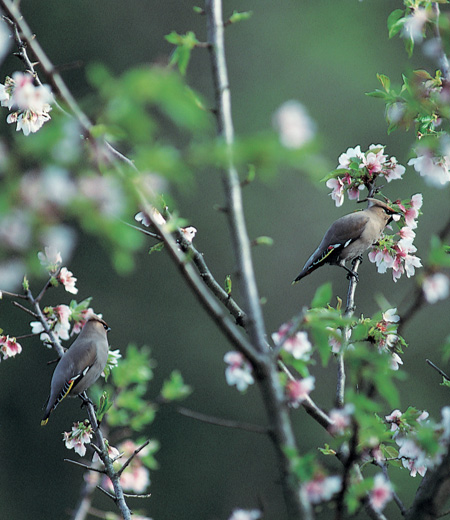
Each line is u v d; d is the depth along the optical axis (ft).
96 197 15.03
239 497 115.24
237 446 118.52
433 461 22.76
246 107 138.92
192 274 18.62
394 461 26.55
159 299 125.39
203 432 119.14
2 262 15.12
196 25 141.79
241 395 121.80
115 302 123.95
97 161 15.56
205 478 116.26
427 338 119.03
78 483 115.03
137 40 138.72
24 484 114.62
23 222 14.94
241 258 20.67
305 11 143.33
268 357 19.44
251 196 128.57
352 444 19.07
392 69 140.77
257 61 141.59
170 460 116.78
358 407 18.83
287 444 18.81
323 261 40.65
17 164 15.08
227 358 20.13
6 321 117.80
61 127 15.07
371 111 137.59
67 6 135.85
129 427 28.53
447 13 31.96
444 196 126.31
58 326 35.17
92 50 136.67
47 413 34.76
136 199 15.69
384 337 28.55
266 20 143.43
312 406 27.20
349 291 38.99
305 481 18.40
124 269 15.43
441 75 32.19
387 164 36.65
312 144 14.08
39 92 23.39
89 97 14.47
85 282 122.62
